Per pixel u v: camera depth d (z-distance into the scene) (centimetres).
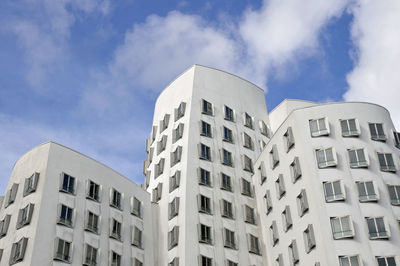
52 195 4947
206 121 6325
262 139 6650
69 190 5097
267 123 6950
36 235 4616
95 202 5250
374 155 4944
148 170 6575
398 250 4391
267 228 5547
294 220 4969
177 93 6806
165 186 6016
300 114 5250
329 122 5125
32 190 4950
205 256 5250
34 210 4806
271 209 5506
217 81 6850
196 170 5869
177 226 5456
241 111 6744
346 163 4869
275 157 5491
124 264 5162
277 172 5478
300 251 4769
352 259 4334
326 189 4731
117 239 5228
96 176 5428
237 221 5666
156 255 5538
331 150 4938
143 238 5556
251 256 5453
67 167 5228
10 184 5309
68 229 4850
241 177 6034
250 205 5847
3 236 4884
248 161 6228
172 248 5391
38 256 4525
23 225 4762
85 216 5053
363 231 4475
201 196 5666
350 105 5219
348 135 5028
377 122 5159
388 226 4497
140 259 5369
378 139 5050
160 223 5759
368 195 4672
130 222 5506
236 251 5431
